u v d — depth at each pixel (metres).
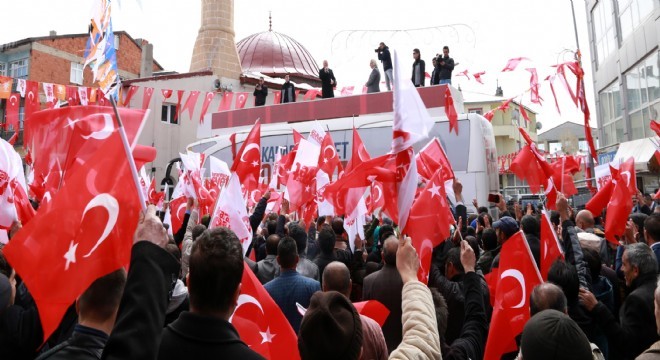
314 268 5.25
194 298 1.87
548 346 1.96
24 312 2.77
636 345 3.56
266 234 7.86
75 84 29.94
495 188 12.32
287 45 35.88
